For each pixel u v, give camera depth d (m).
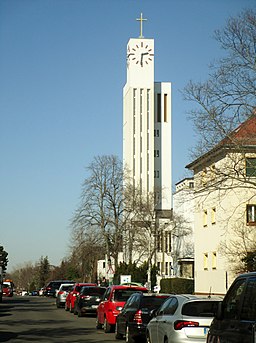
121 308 22.27
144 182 105.19
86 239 60.50
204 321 13.05
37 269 178.62
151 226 62.00
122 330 19.53
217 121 27.17
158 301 18.48
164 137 108.81
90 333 22.52
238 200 40.59
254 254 33.44
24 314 34.62
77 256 61.97
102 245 60.56
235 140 27.00
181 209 64.69
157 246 62.38
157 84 109.81
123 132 111.94
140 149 106.31
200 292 48.12
